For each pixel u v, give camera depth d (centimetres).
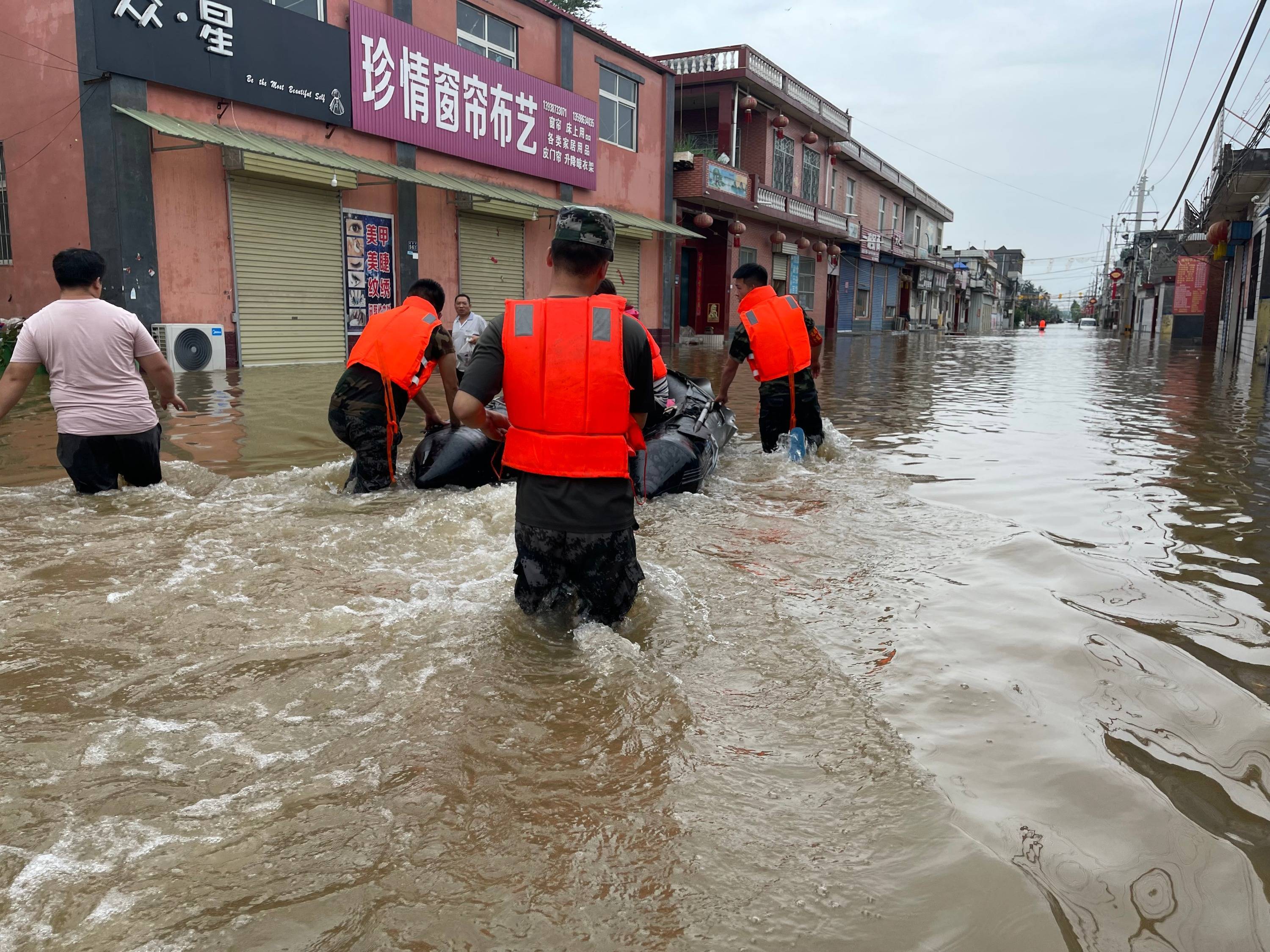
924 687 247
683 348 2109
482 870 166
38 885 159
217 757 205
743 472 573
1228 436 741
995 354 2250
